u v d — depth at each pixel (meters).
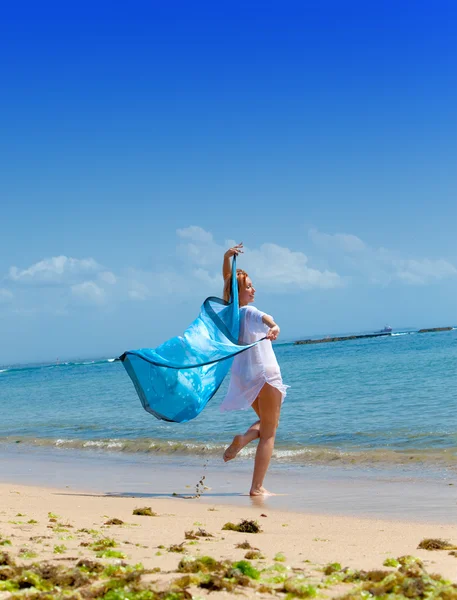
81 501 7.56
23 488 9.15
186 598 3.05
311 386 27.58
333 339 164.75
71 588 3.32
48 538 4.85
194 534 5.19
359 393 22.66
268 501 7.48
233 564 3.63
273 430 7.93
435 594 3.10
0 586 3.23
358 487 8.27
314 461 10.82
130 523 5.89
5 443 16.42
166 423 17.75
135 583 3.20
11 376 93.44
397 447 11.61
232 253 7.96
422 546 4.67
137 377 7.39
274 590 3.25
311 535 5.33
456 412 15.69
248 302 8.15
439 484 8.19
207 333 7.69
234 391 7.89
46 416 23.50
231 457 7.90
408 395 20.64
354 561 4.14
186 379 7.61
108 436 16.03
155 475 10.12
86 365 127.06
